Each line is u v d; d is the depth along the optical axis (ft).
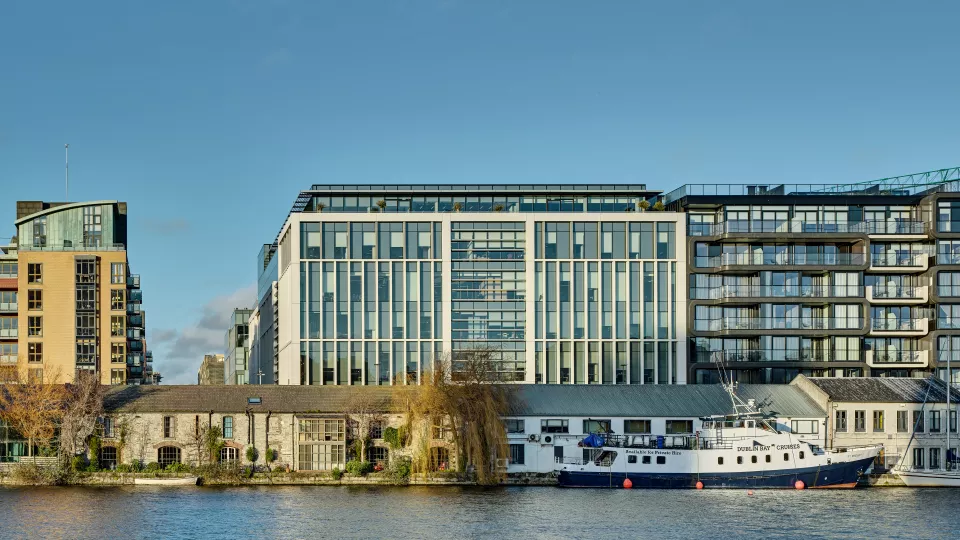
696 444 346.95
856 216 442.91
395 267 444.55
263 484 353.10
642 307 444.14
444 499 318.24
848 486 346.95
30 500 314.14
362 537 260.62
